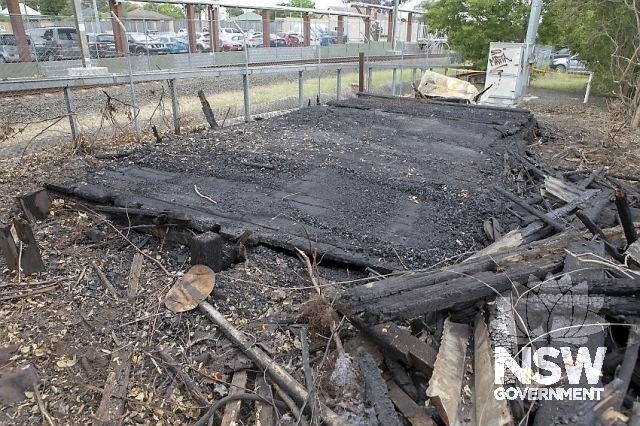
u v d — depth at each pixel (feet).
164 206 14.55
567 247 10.14
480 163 19.74
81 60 30.14
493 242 12.43
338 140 23.31
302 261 12.03
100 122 27.04
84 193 15.61
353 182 17.01
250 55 42.24
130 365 8.90
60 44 32.83
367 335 8.85
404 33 103.76
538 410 6.34
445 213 14.40
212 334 9.64
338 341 8.70
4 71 26.05
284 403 7.87
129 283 11.48
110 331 9.80
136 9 64.08
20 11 36.47
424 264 11.44
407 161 19.79
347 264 11.73
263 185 16.65
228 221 13.58
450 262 11.51
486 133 25.17
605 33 39.88
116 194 15.42
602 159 22.81
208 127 28.32
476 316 8.64
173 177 17.47
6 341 9.49
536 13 44.11
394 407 7.34
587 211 13.78
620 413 6.10
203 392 8.31
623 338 8.02
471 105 33.65
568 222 13.19
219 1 53.98
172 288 10.84
